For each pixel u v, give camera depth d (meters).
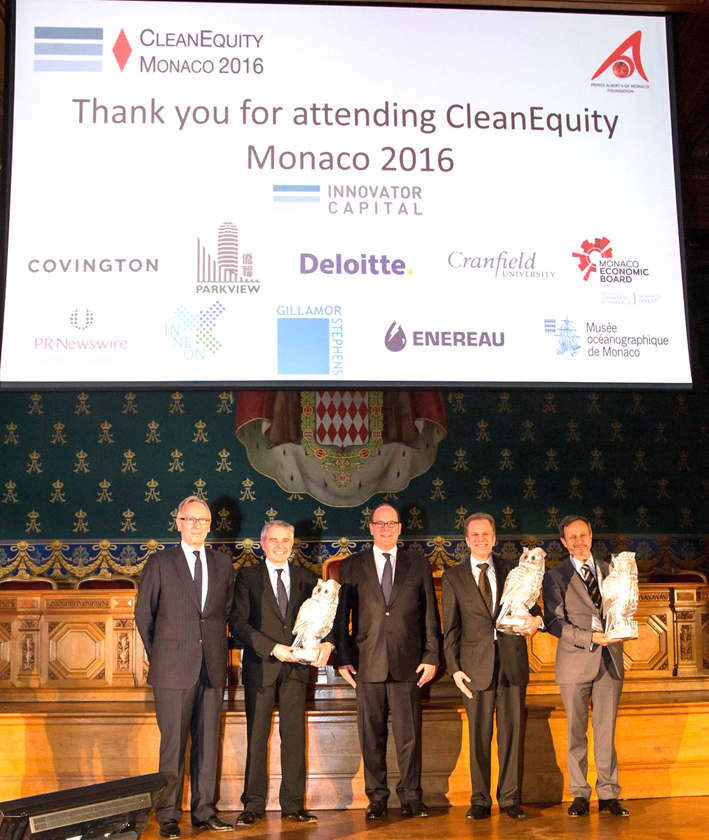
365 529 6.68
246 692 4.16
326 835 3.79
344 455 6.76
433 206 5.09
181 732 3.97
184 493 6.66
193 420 6.75
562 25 5.30
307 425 6.77
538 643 5.14
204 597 4.12
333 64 5.16
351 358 4.94
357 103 5.14
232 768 4.36
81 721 4.42
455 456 6.86
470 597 4.23
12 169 4.95
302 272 4.98
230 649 4.97
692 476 7.08
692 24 5.81
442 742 4.44
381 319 4.98
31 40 5.05
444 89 5.20
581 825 3.90
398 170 5.11
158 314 4.90
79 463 6.66
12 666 4.93
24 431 6.67
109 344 4.86
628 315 5.10
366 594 4.25
